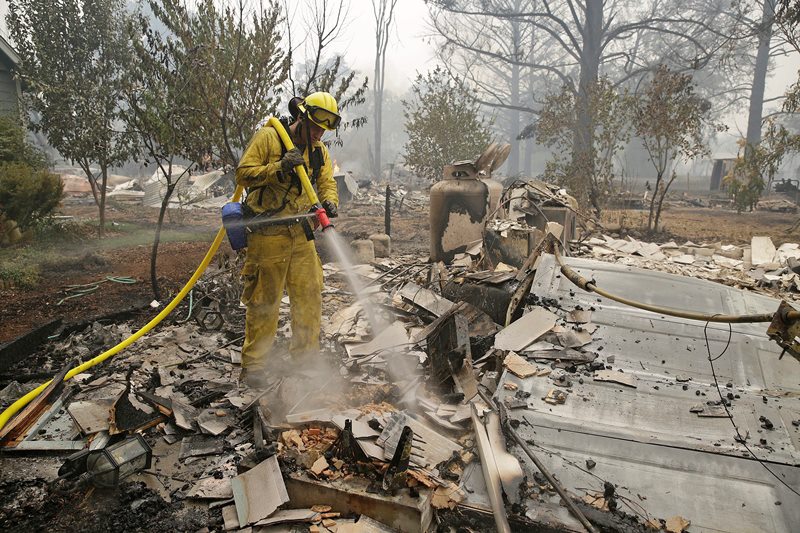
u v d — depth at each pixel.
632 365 3.85
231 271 6.32
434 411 3.51
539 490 2.68
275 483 2.83
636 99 13.55
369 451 2.94
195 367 4.56
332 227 3.74
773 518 2.50
